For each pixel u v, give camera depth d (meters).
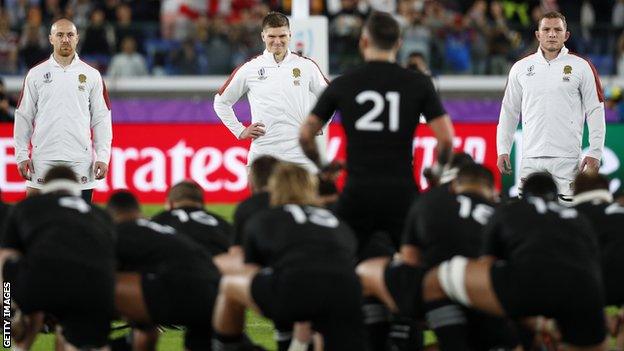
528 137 40.25
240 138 39.97
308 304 26.33
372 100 29.48
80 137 40.38
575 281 26.28
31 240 28.05
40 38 78.31
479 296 26.75
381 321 29.50
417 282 27.78
